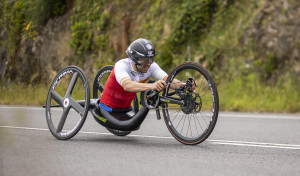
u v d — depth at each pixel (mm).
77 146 3703
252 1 12039
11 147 3549
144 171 2711
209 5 12711
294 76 10508
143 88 3875
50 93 4469
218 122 6648
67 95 4301
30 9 12078
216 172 2760
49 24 13156
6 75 11141
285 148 3973
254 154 3557
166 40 12695
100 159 3078
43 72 12016
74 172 2639
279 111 9352
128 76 3992
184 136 4020
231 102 9867
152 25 13273
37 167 2773
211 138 4633
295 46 10867
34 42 12094
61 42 13227
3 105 9664
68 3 13977
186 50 12367
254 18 11672
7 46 11430
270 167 3004
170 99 3959
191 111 3861
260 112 9234
